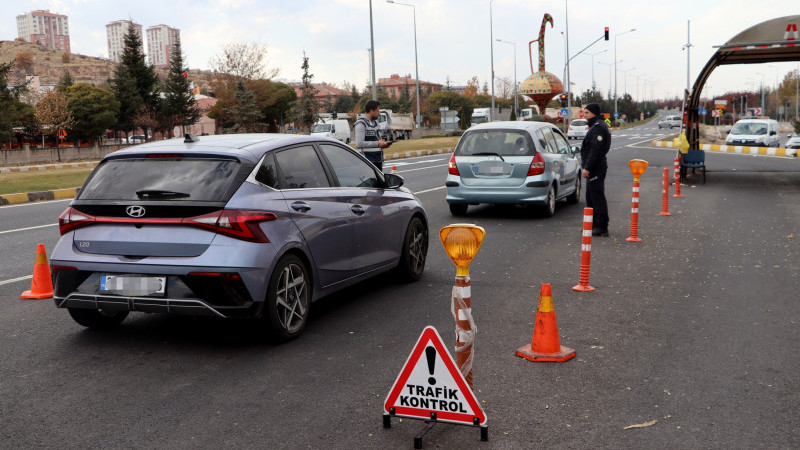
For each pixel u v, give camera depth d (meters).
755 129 33.94
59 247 5.11
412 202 7.34
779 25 16.44
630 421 3.82
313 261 5.57
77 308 5.11
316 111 65.38
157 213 4.88
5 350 5.19
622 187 17.75
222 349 5.16
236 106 63.97
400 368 4.70
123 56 72.62
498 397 4.18
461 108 83.62
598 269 7.97
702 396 4.16
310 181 5.78
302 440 3.62
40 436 3.70
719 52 17.70
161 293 4.84
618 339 5.32
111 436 3.69
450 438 3.62
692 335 5.39
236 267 4.77
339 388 4.35
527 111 86.12
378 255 6.64
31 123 58.50
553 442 3.56
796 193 15.85
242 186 5.02
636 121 141.25
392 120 56.25
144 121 71.06
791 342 5.17
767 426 3.72
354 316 6.05
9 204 16.58
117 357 5.00
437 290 7.02
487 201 12.14
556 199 12.76
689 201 14.60
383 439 3.62
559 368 4.68
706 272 7.71
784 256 8.52
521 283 7.31
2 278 7.84
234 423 3.84
